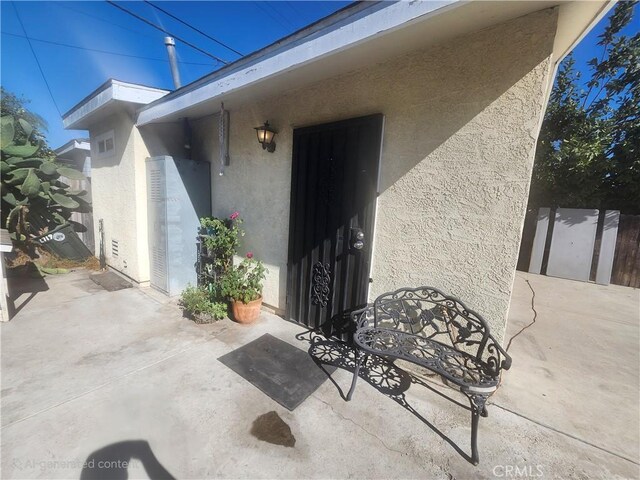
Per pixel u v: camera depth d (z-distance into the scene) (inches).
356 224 103.8
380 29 68.5
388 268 98.7
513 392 88.7
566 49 92.2
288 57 87.7
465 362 77.0
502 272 77.5
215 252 148.6
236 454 63.7
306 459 63.2
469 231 81.3
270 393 83.7
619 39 240.7
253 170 138.8
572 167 249.6
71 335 114.4
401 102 89.1
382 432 71.5
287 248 130.8
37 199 184.5
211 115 155.4
